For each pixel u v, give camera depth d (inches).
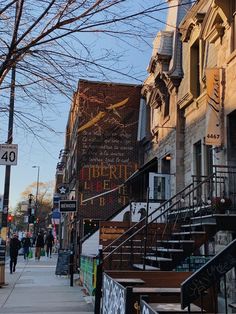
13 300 473.1
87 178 920.3
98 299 307.4
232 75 495.5
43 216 3479.3
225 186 486.9
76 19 240.1
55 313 395.5
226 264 152.8
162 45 734.5
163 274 310.2
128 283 281.3
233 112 495.2
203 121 605.9
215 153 523.2
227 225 428.1
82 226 901.8
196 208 514.3
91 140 927.0
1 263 605.9
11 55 249.1
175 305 211.0
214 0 507.5
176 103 701.3
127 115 929.5
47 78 266.1
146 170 860.0
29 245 1318.9
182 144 693.9
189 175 654.5
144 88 870.4
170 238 509.0
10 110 305.0
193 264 493.4
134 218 719.7
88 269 536.1
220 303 416.5
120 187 925.2
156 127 788.0
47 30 245.1
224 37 524.1
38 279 691.4
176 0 424.2
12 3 241.9
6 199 654.5
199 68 635.5
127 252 542.0
